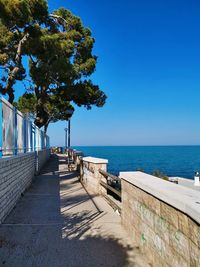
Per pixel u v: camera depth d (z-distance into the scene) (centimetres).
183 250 339
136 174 587
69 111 2395
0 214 650
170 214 376
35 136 1658
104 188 988
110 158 9044
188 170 5141
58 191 1110
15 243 542
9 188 761
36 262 462
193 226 315
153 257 439
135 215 539
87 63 2075
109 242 548
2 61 1633
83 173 1321
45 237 576
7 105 764
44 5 1509
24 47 1591
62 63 1675
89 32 2112
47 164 2475
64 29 2067
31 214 751
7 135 772
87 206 852
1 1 1246
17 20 1311
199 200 335
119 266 449
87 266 450
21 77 1991
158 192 405
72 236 583
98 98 2184
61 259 473
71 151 2775
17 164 906
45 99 2162
